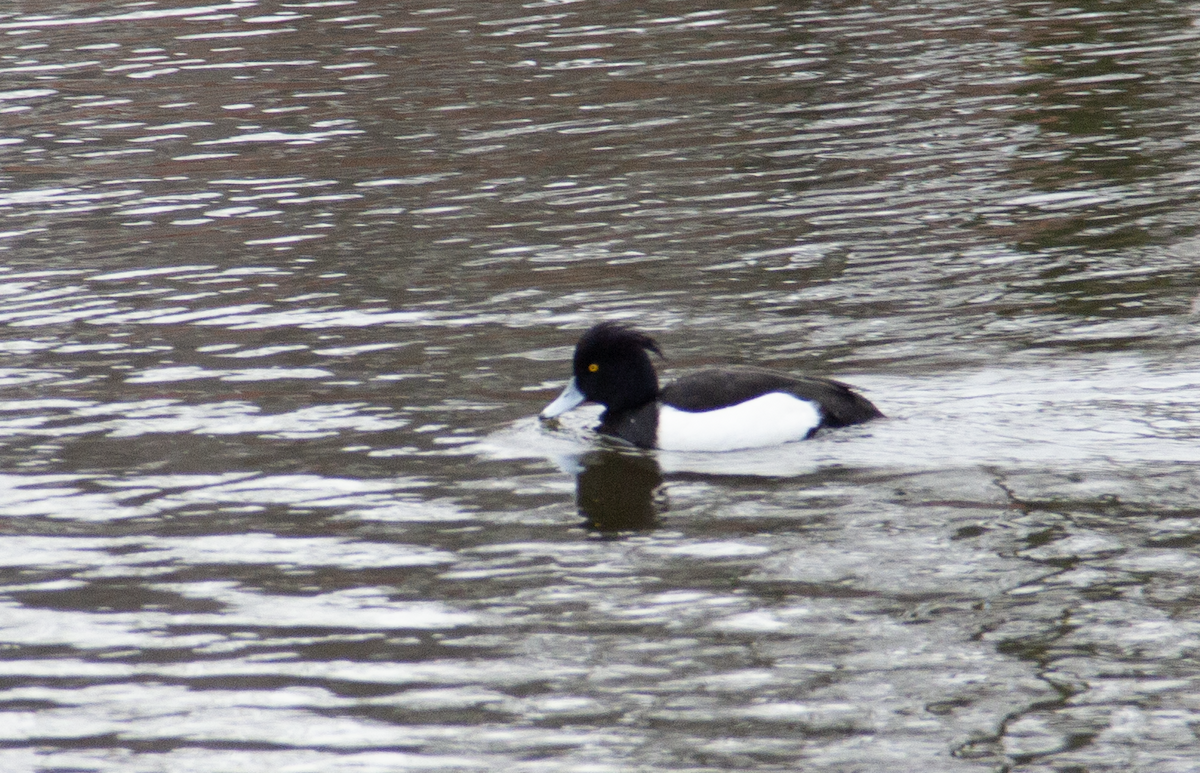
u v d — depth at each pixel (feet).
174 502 39.14
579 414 44.83
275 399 46.26
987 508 36.81
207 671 30.68
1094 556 33.99
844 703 28.63
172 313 54.34
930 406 43.65
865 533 35.86
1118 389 44.01
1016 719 27.84
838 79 85.51
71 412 45.50
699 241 60.75
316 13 107.14
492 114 80.79
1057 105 78.59
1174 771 26.08
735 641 31.12
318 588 34.22
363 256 60.23
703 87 84.64
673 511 37.83
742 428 41.83
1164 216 61.00
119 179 72.13
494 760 27.22
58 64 95.04
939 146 72.64
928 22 98.78
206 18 106.63
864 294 54.13
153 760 27.55
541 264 58.70
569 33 98.48
